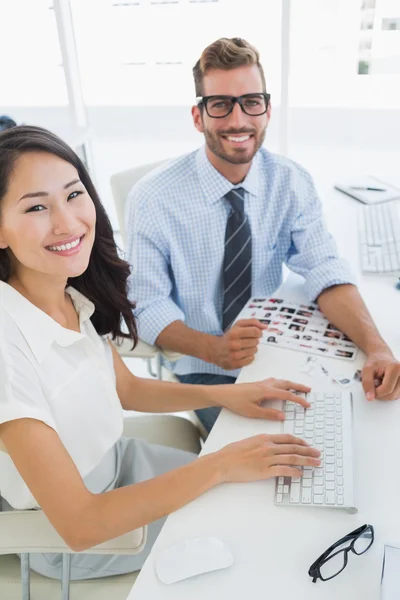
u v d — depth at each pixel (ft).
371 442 3.34
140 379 4.18
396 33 8.23
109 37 9.34
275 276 5.77
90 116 12.15
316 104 10.15
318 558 2.63
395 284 4.99
